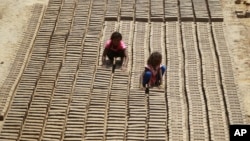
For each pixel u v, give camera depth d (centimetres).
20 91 1016
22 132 916
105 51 1084
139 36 1188
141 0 1311
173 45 1155
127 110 974
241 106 973
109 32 1205
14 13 1334
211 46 1153
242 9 1323
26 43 1184
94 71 1088
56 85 1038
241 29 1245
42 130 933
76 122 940
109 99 1005
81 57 1125
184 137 903
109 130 917
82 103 987
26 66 1113
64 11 1283
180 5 1279
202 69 1079
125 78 1051
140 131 913
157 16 1245
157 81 1033
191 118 945
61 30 1209
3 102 994
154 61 1001
